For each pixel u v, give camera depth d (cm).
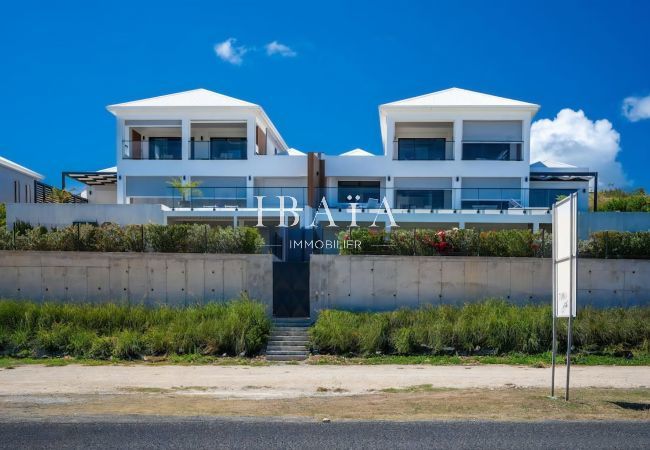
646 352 1652
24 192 3803
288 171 3362
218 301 1959
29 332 1723
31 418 944
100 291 1961
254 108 3344
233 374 1445
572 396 1108
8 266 1959
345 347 1695
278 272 1998
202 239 2028
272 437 838
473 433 854
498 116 3388
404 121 3444
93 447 792
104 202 3838
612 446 793
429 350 1706
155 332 1708
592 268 1939
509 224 3014
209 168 3359
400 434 851
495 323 1727
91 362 1600
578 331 1708
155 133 3631
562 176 3500
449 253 2006
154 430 873
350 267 1961
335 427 891
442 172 3375
